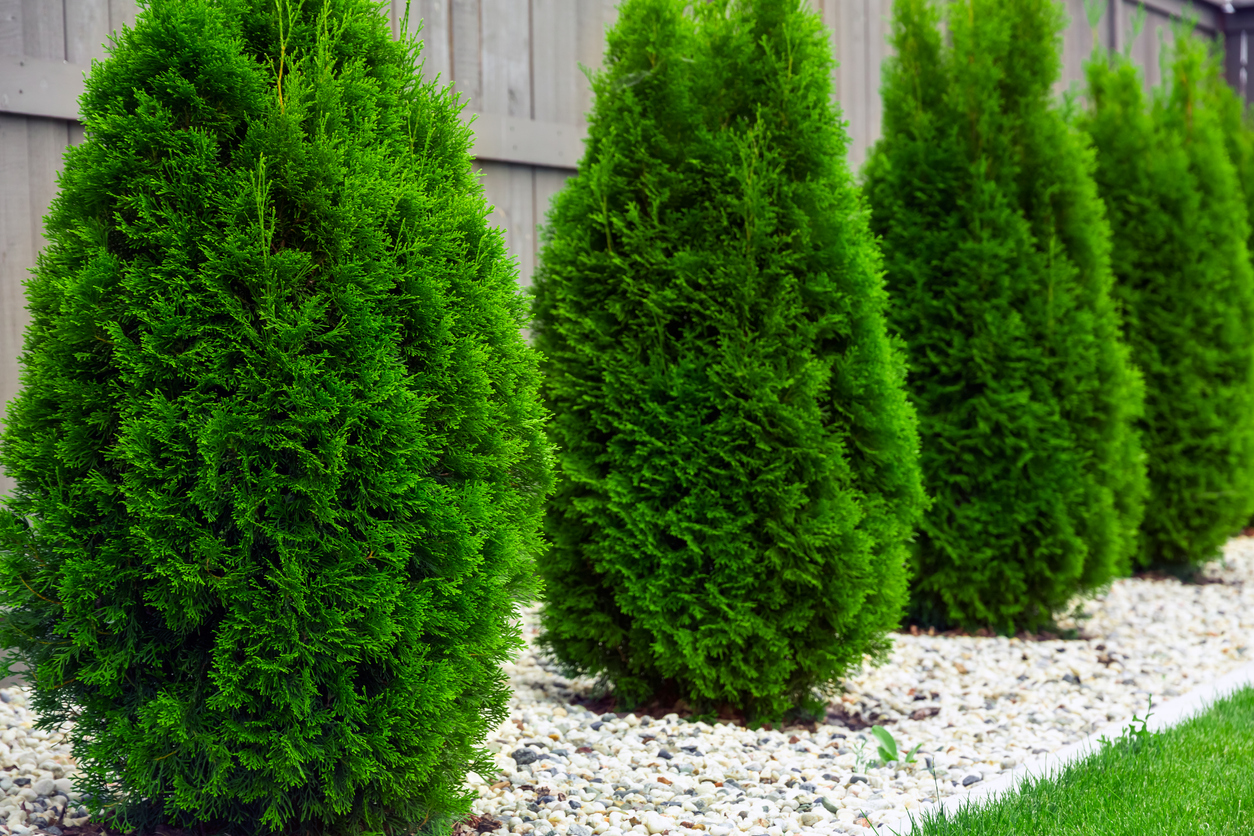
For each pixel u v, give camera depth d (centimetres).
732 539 406
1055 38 611
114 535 259
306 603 260
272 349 255
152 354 250
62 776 335
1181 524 789
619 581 419
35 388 262
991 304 583
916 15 624
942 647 562
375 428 266
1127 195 783
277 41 274
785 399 414
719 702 437
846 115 778
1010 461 586
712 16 448
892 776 361
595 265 424
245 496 255
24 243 421
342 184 266
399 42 300
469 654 291
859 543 410
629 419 410
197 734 259
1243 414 794
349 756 268
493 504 292
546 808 321
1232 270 810
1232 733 387
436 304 277
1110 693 483
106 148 260
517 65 583
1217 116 879
